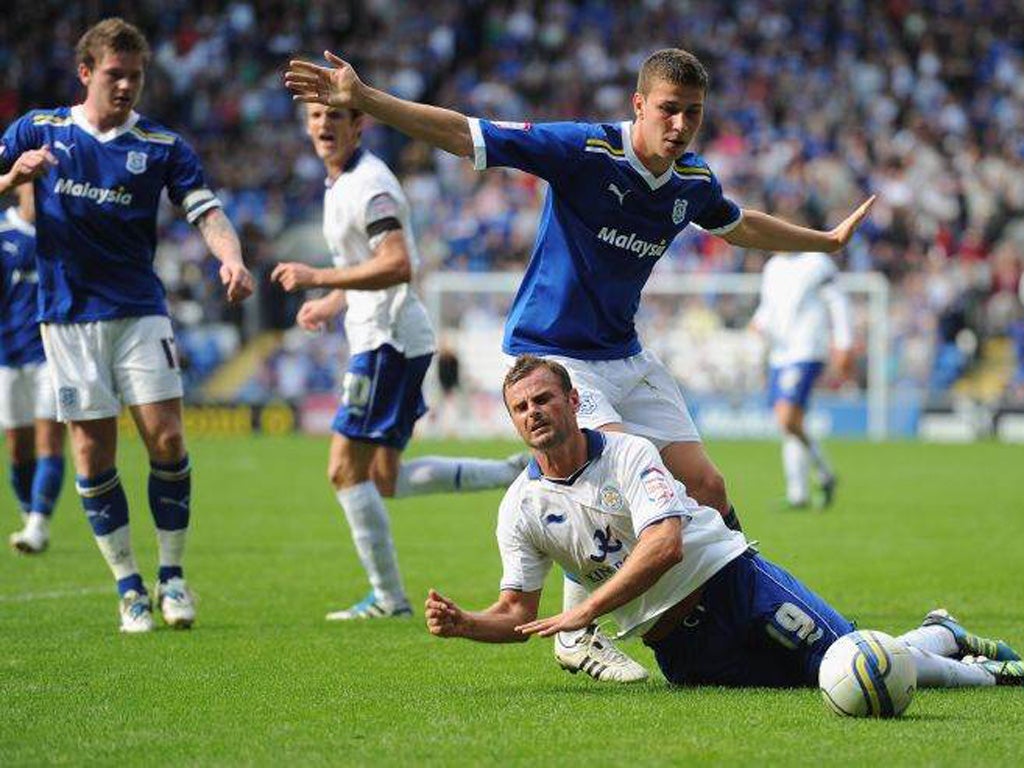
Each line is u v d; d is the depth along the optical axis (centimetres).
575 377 2136
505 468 2822
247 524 4347
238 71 10669
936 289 8950
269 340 8950
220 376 8875
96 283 2473
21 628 2534
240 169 10044
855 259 9212
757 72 10650
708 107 10388
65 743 1642
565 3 11169
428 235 9581
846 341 4812
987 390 8725
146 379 2486
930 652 1933
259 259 9031
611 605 1772
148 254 2514
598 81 10744
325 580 3216
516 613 1862
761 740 1611
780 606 1869
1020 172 10100
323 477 5862
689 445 2216
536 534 1878
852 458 6988
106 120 2462
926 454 7231
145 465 6262
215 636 2450
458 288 8425
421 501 5184
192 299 8969
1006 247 9181
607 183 2080
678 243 9175
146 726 1731
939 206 9706
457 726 1711
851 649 1725
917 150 9988
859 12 11150
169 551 2547
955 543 3891
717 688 1930
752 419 8375
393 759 1545
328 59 1919
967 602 2839
